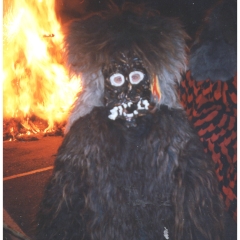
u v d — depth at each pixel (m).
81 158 1.60
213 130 2.07
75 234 1.64
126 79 1.62
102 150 1.59
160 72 1.60
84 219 1.62
